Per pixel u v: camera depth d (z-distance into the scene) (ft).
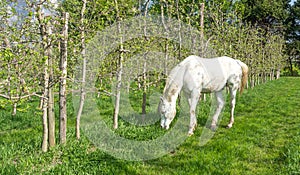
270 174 18.19
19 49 16.92
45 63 18.07
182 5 40.14
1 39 16.89
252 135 26.73
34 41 17.97
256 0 133.49
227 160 20.13
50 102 21.07
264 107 39.91
